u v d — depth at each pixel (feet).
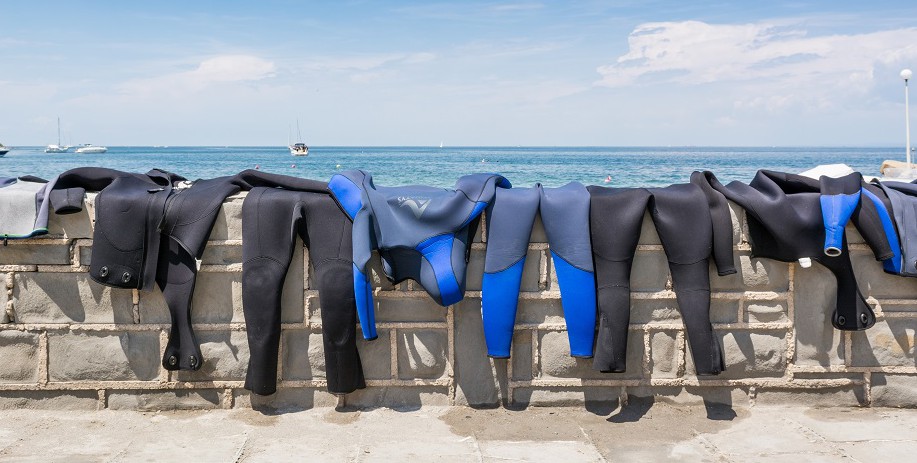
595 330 15.06
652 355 15.57
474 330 15.49
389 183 151.53
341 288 14.67
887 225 14.99
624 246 14.76
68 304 15.42
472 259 15.34
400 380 15.55
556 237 14.92
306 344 15.46
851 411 15.42
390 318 15.44
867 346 15.57
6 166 237.86
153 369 15.49
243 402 15.58
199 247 14.78
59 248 15.33
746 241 15.34
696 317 14.76
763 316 15.51
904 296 15.48
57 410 15.57
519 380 15.61
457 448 13.51
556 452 13.34
